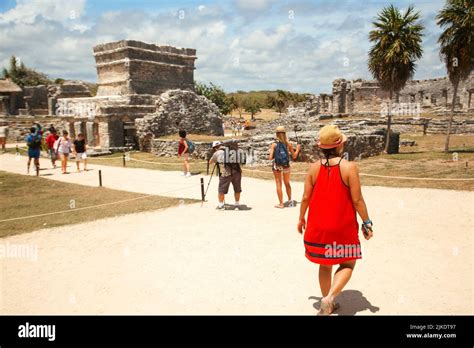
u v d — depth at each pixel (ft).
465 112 125.59
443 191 36.19
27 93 174.19
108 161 77.66
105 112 89.86
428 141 88.69
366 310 15.19
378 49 63.41
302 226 15.90
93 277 19.69
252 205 35.70
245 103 274.77
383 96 158.81
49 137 70.85
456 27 54.95
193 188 46.06
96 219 32.17
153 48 107.45
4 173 61.11
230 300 16.58
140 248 24.08
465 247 21.76
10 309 16.40
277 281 18.37
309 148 60.44
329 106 166.91
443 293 16.29
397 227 26.07
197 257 22.03
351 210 14.30
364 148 62.69
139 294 17.52
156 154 85.20
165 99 94.94
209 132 104.17
